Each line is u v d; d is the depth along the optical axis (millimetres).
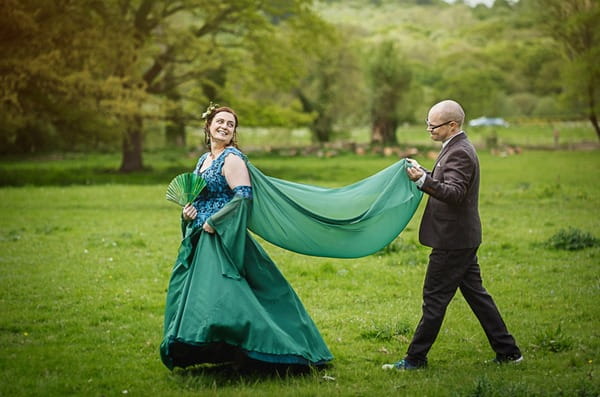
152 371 6219
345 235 6246
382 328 7414
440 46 129125
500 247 12602
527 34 87312
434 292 6074
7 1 24906
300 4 36938
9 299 9016
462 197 5867
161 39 34625
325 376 5898
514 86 91500
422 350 6133
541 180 28859
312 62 62688
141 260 11695
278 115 38969
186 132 62031
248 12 35719
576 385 5480
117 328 7691
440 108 6090
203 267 5785
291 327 5941
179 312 5750
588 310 8281
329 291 9500
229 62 37250
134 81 30766
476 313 6285
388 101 63906
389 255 12016
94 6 30516
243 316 5609
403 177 6332
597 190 23469
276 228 6168
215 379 5832
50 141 52469
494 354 6688
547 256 11797
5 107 26469
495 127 76938
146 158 49719
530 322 7766
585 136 71875
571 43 52125
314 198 6281
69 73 27188
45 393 5633
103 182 31203
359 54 66875
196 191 6008
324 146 56625
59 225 16344
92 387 5793
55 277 10328
